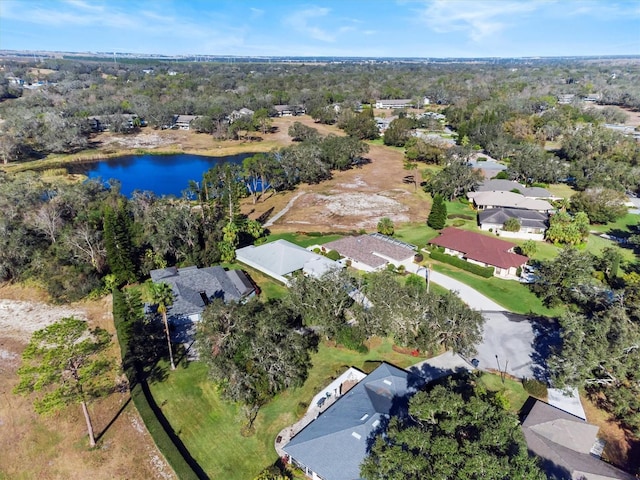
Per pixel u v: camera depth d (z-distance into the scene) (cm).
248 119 16200
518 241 7138
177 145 14650
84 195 7306
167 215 6216
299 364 3853
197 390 3769
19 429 3359
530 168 10181
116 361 4147
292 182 10500
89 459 3088
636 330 3494
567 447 3020
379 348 4362
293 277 4728
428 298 4056
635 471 2986
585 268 5012
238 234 6950
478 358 4219
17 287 5575
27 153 12775
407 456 2278
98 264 5694
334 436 3003
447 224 7881
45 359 3003
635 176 9519
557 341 4475
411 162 12494
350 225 7975
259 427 3362
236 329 3612
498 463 2173
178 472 2889
